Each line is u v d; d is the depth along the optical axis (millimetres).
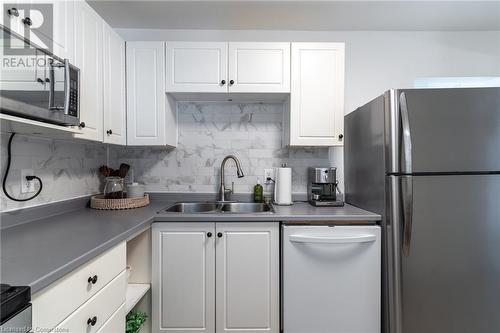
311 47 1896
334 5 1851
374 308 1535
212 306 1586
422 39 2238
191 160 2221
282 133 2217
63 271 794
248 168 2223
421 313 1432
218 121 2223
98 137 1542
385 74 2234
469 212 1406
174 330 1587
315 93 1898
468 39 2238
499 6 1869
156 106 1894
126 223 1366
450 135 1401
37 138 1423
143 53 1884
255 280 1588
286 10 1914
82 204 1798
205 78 1885
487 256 1414
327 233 1540
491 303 1419
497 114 1396
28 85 950
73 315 866
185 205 2123
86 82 1419
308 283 1542
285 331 1547
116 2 1802
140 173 2211
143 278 1578
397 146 1434
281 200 1981
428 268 1423
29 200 1387
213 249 1582
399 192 1432
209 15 1979
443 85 2232
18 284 678
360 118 1827
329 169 1974
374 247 1536
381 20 2059
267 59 1889
